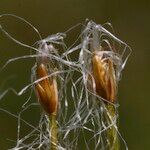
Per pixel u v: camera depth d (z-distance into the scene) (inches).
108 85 6.6
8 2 16.6
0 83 15.5
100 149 6.8
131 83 17.8
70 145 6.9
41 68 6.6
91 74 6.6
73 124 6.9
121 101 17.5
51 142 6.5
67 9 17.5
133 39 18.3
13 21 16.6
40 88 6.6
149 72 17.9
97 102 6.7
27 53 16.2
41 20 17.0
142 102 17.5
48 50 6.8
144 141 16.5
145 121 16.9
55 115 6.6
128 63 18.0
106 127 6.7
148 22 18.3
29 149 7.0
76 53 11.2
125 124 16.9
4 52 16.1
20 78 15.7
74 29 17.3
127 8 18.3
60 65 6.8
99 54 6.6
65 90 6.8
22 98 15.0
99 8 17.9
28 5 16.9
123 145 11.9
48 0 17.2
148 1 18.3
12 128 14.6
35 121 14.3
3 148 14.6
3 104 15.0
